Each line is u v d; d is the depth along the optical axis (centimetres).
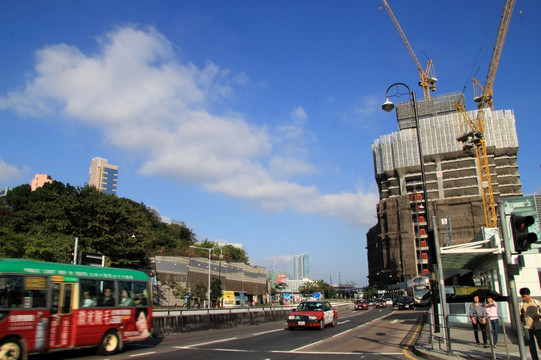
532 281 2166
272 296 12419
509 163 15162
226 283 8400
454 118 15588
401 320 3164
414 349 1377
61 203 5050
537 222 2759
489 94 11962
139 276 1509
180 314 2258
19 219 5366
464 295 2278
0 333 1040
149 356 1285
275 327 2644
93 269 1339
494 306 1365
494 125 15238
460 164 15275
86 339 1250
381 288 16412
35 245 4188
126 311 1407
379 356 1272
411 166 15825
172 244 9512
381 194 17325
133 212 5697
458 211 14712
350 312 5397
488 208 13075
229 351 1402
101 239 4950
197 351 1405
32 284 1135
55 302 1189
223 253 10112
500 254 2145
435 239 1529
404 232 15288
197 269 7362
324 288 15925
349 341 1719
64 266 1248
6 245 4031
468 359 1133
